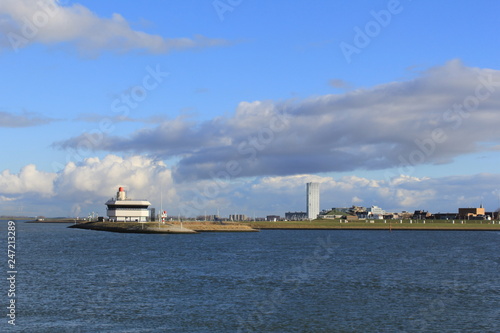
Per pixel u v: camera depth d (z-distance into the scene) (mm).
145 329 45312
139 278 75438
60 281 71688
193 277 77000
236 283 71250
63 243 160375
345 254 123000
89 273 80938
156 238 197000
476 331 45688
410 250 140500
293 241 184000
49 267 89062
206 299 58875
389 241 192375
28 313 50812
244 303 56906
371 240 199500
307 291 65000
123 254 117938
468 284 72625
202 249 136000
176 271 84438
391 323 48469
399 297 61406
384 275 81688
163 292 63219
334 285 70250
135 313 51281
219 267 90875
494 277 80562
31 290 63625
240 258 109188
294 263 99250
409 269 90750
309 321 48938
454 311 53656
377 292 64812
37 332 43938
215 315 50844
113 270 85125
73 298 58625
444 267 95000
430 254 126500
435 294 63875
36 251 126500
